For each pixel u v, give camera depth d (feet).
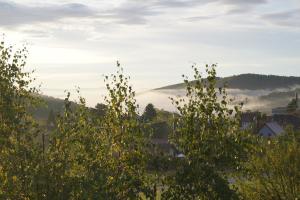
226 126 54.85
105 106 54.24
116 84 53.83
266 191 72.13
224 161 54.34
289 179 72.38
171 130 55.72
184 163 53.78
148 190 52.03
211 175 53.31
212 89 54.85
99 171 49.47
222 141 54.24
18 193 47.83
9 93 59.00
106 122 53.57
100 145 52.37
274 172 72.49
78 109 52.85
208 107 54.60
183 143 54.80
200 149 54.24
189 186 53.47
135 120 53.47
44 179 48.24
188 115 54.95
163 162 53.57
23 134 53.21
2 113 55.88
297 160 72.28
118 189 51.03
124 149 53.26
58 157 49.75
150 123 54.80
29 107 60.54
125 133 53.11
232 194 54.03
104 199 47.80
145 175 53.21
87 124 52.49
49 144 50.70
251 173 69.67
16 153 49.65
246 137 54.90
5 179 47.75
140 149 53.21
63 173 49.19
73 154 50.90
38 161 49.19
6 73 60.29
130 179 51.39
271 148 73.05
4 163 49.44
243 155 56.39
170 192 53.57
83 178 48.26
